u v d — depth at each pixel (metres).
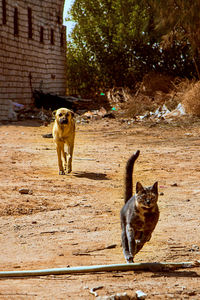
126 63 39.69
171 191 9.45
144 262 5.34
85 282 4.47
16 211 7.80
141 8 35.72
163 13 26.64
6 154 14.30
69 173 11.55
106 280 4.57
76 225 7.04
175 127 21.61
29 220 7.32
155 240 6.24
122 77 39.97
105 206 8.28
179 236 6.42
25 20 32.25
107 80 41.66
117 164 12.94
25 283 4.43
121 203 8.53
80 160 13.61
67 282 4.48
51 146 16.66
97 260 5.44
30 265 5.20
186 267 5.12
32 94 33.69
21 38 31.64
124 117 27.28
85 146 16.66
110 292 4.03
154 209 4.70
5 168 11.91
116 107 31.77
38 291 4.11
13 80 30.41
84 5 40.31
